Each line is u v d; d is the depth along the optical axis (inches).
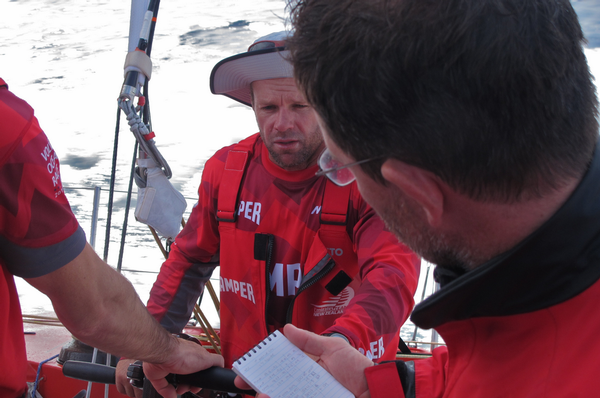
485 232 21.3
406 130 20.2
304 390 35.5
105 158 266.1
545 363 20.2
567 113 19.4
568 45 19.6
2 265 34.9
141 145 54.2
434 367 33.9
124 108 53.5
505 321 22.3
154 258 151.7
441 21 19.1
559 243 19.4
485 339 23.7
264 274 54.4
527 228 20.5
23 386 39.7
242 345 57.7
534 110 18.8
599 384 18.2
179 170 247.1
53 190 34.0
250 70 50.7
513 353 21.9
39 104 351.9
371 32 20.2
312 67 22.5
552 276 20.0
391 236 50.5
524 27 18.8
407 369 34.6
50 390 77.2
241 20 511.5
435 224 22.3
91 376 50.3
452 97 19.3
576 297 20.1
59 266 34.7
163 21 509.7
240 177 55.8
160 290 59.5
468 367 24.5
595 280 19.9
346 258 53.3
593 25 301.4
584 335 19.5
